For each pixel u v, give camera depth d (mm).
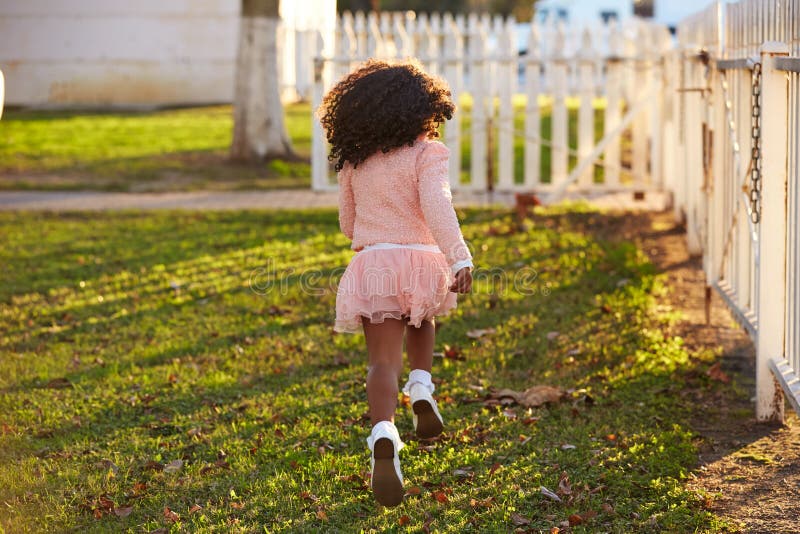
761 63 4543
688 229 8461
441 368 5629
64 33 23531
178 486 4137
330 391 5270
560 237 9188
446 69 11680
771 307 4633
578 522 3684
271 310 6926
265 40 14922
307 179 13648
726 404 4965
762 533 3572
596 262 8117
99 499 3980
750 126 5211
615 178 11523
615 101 11414
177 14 23484
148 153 15719
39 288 7660
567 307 6824
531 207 10703
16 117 20438
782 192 4566
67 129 18359
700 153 7320
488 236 9352
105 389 5387
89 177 13727
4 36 23531
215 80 23750
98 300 7273
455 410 4938
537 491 3959
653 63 11086
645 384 5238
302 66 22953
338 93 3869
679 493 3881
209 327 6570
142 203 11680
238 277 7914
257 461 4379
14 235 9641
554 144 11641
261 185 13070
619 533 3594
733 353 5820
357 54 11820
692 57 7602
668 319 6469
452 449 4395
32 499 4020
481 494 3967
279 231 9812
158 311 6996
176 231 9859
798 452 4324
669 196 10672
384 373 3641
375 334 3736
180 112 21672
